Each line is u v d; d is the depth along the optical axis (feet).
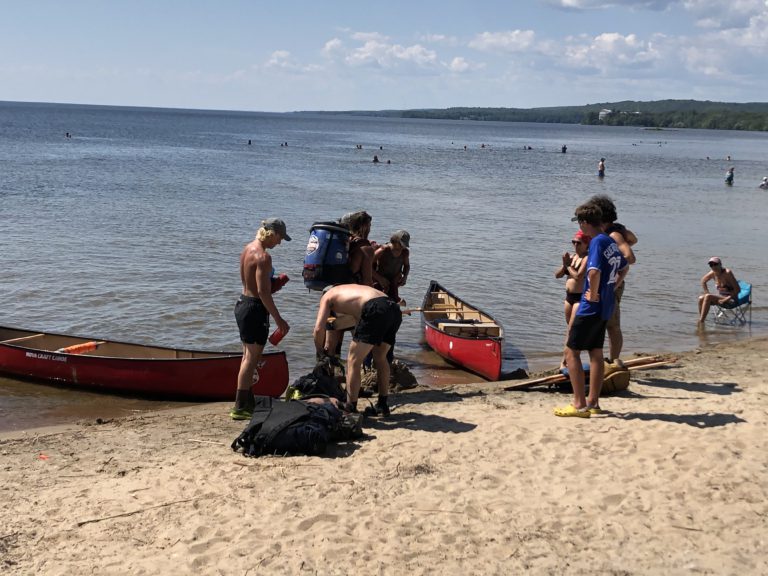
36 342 37.24
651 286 59.31
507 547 16.03
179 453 22.71
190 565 15.51
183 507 18.33
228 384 31.48
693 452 21.01
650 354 39.88
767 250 78.18
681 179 175.42
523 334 44.73
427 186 138.41
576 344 24.66
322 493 18.89
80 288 51.44
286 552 15.93
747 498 18.10
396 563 15.46
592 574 14.97
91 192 106.22
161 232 74.79
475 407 27.17
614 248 23.86
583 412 25.02
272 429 21.75
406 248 31.81
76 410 30.58
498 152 287.48
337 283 26.99
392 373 32.01
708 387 29.89
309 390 24.77
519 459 21.11
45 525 17.53
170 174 142.92
